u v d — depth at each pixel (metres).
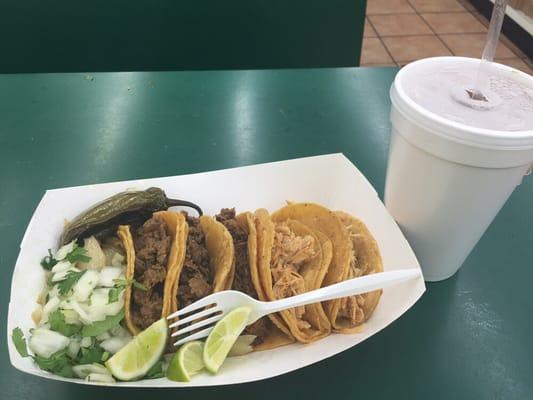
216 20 2.21
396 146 0.92
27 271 0.90
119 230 0.98
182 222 0.93
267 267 0.87
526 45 3.64
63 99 1.51
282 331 0.88
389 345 0.92
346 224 1.04
